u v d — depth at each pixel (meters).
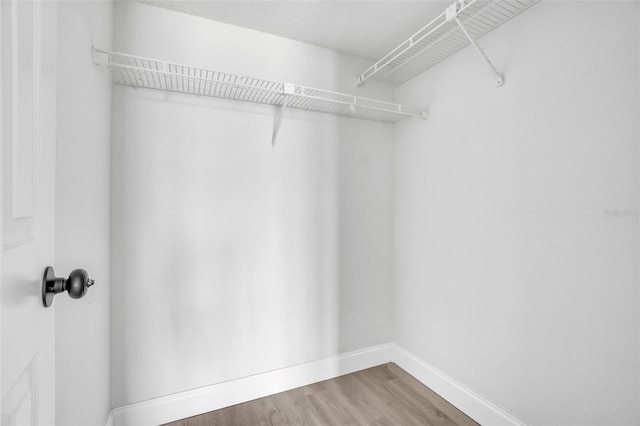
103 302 1.27
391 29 1.74
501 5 1.31
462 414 1.60
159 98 1.52
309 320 1.89
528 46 1.32
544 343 1.26
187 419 1.55
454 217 1.70
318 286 1.92
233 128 1.68
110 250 1.40
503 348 1.43
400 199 2.12
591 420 1.11
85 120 1.03
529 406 1.31
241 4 1.52
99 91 1.20
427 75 1.90
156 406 1.49
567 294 1.18
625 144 1.03
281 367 1.81
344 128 2.02
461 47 1.65
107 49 1.32
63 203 0.85
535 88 1.30
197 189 1.59
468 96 1.62
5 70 0.43
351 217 2.03
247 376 1.71
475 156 1.57
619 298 1.04
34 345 0.51
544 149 1.26
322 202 1.93
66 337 0.88
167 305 1.52
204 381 1.61
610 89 1.06
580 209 1.14
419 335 1.95
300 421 1.54
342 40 1.85
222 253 1.65
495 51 1.47
